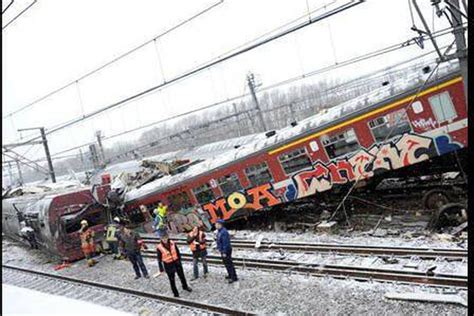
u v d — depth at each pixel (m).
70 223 18.22
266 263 13.24
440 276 9.86
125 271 15.38
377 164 15.55
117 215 19.78
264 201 17.70
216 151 31.19
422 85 13.61
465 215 13.20
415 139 14.88
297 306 10.01
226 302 10.92
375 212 16.70
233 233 18.06
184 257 15.73
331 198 18.91
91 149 41.78
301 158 16.81
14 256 22.48
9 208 24.56
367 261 11.96
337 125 16.03
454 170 16.97
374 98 15.51
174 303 11.36
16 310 8.81
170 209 20.00
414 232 13.69
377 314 9.00
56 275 16.30
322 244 13.84
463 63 10.69
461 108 14.12
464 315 8.32
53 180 31.91
